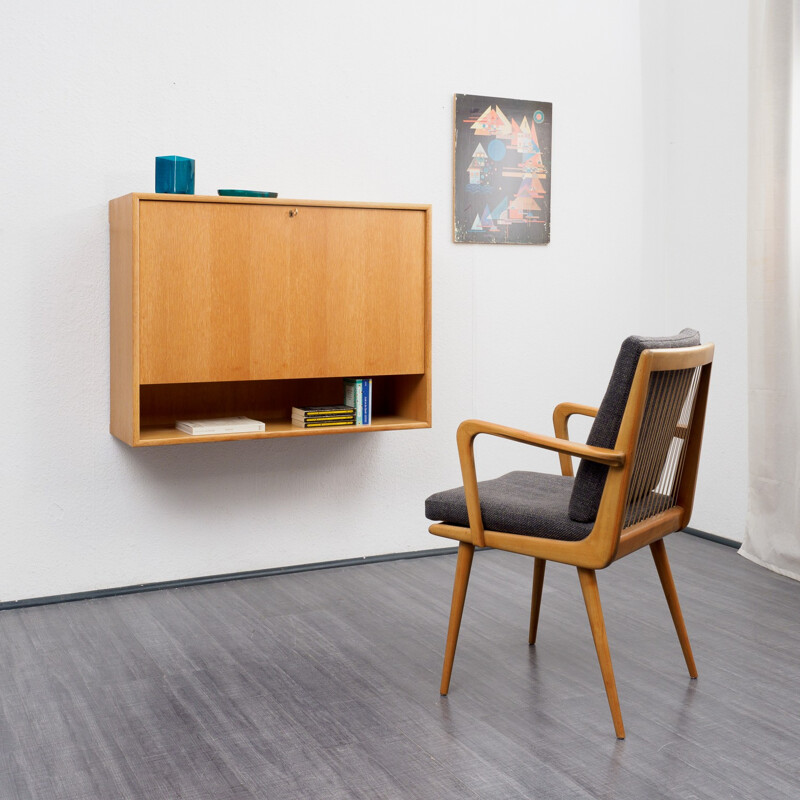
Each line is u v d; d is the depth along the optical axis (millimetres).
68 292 3111
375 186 3586
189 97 3246
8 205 3012
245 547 3482
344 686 2482
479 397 3869
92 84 3094
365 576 3480
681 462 2541
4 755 2109
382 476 3707
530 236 3889
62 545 3189
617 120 4047
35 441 3115
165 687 2475
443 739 2186
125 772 2035
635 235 4125
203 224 2930
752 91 3578
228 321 2988
